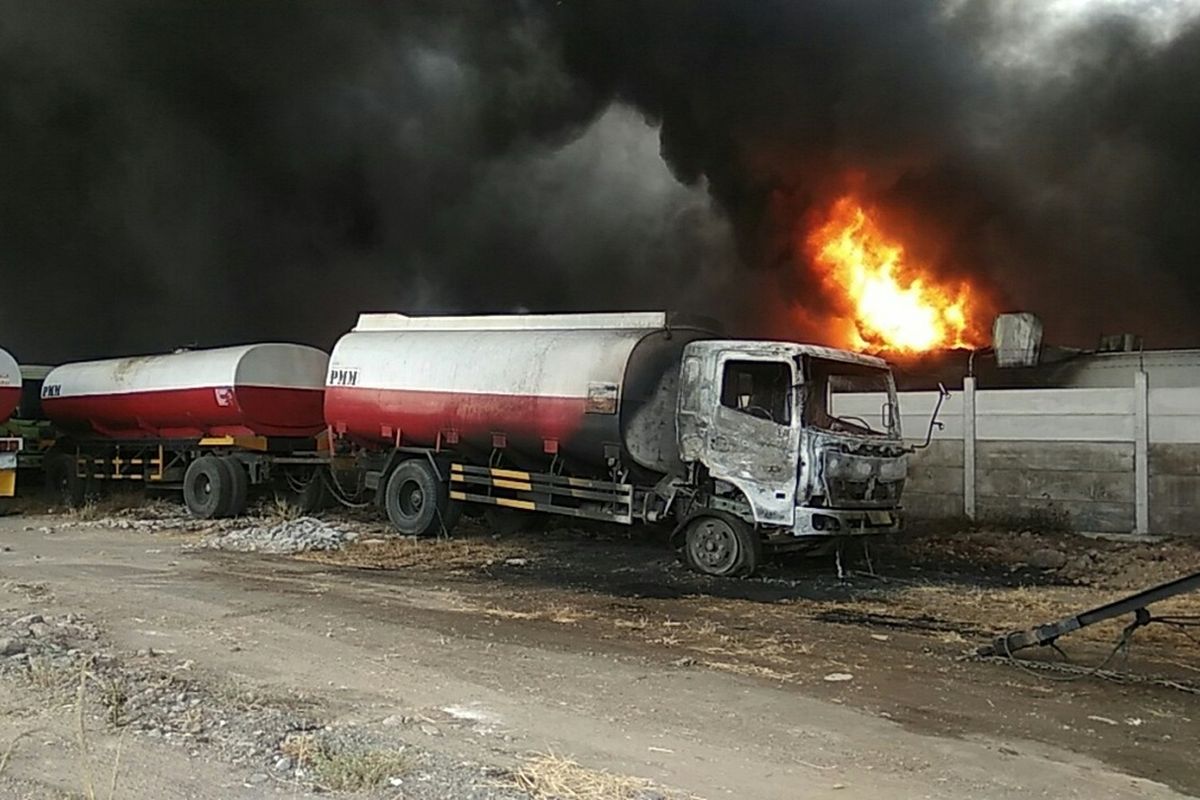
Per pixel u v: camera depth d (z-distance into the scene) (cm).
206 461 1717
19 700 595
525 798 454
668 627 859
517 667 712
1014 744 556
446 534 1461
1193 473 1348
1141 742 562
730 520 1133
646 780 484
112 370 1942
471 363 1396
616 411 1218
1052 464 1452
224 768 486
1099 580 1117
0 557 1241
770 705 625
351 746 522
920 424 1558
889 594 1027
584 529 1522
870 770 510
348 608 925
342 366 1562
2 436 1912
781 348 1122
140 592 993
